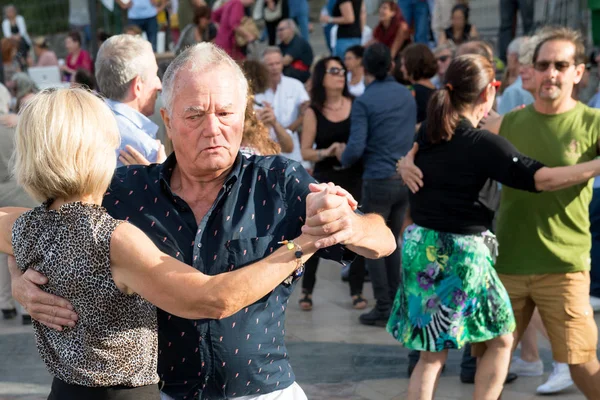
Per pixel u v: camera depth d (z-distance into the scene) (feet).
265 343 7.34
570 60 12.04
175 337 7.21
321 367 16.12
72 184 6.38
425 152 11.76
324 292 21.91
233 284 6.17
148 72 11.69
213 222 7.33
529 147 12.50
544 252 12.12
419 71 21.26
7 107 20.40
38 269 6.54
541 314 12.42
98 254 6.28
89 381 6.50
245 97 7.38
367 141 18.90
